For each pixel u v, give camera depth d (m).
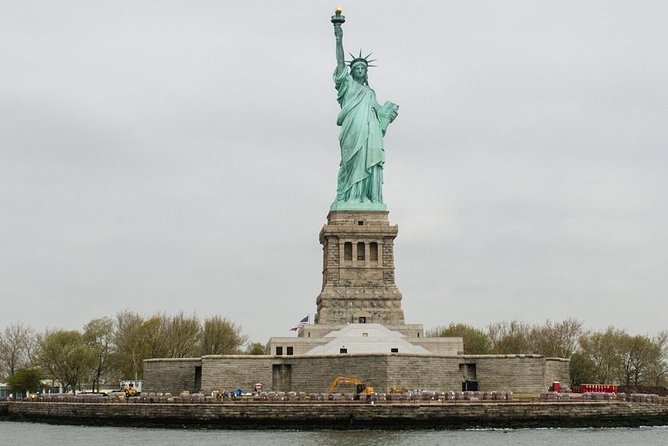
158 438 146.50
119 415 170.62
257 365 193.38
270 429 159.62
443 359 192.12
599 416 161.88
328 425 158.50
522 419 159.62
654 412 164.75
